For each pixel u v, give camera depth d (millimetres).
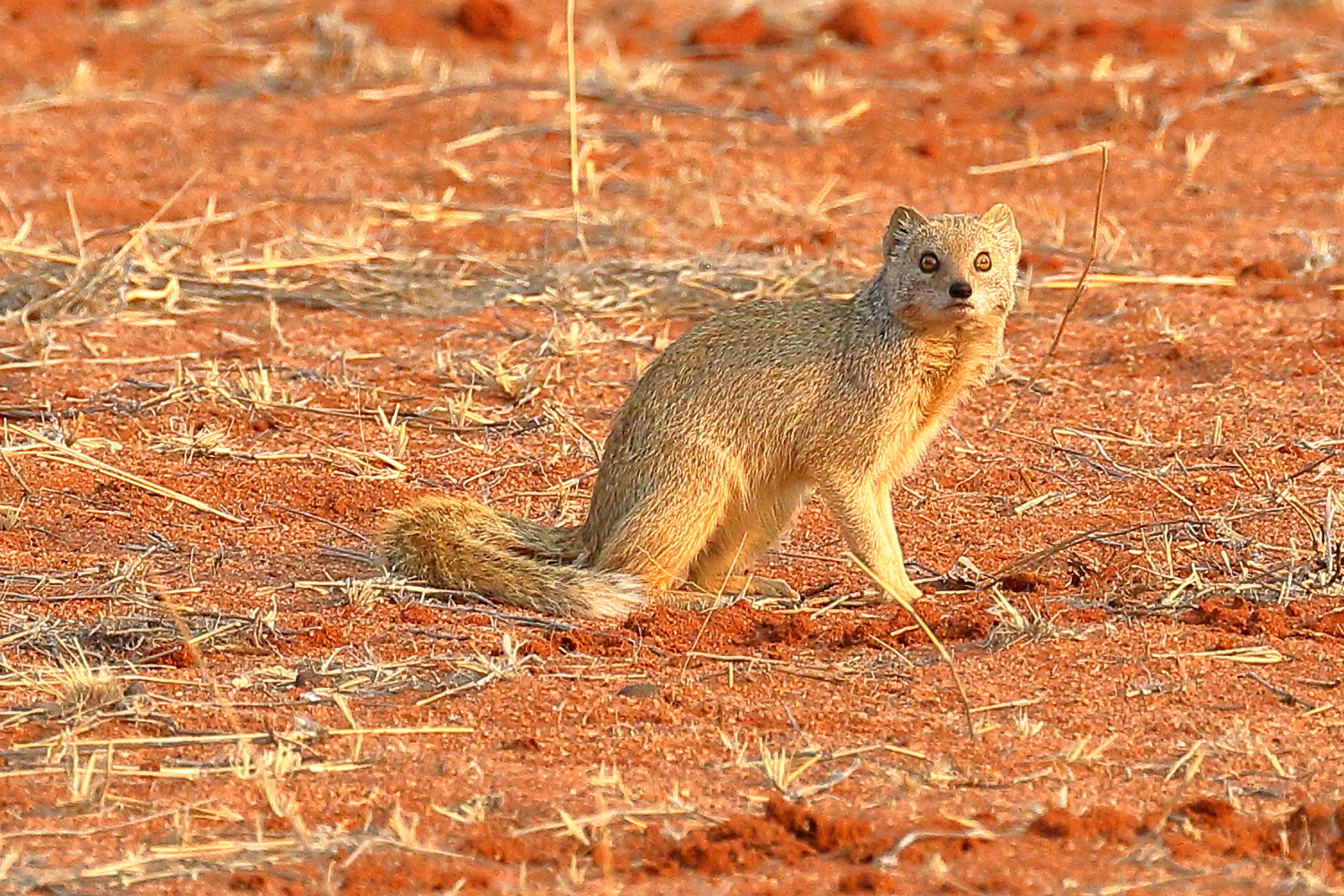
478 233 18453
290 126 22203
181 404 13977
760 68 24656
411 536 10633
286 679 9117
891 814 7598
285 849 7273
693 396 10562
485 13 26344
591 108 22578
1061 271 17234
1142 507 12016
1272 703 8797
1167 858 7156
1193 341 15258
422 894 6879
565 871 7109
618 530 10539
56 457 12359
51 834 7453
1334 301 16234
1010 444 13289
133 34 26531
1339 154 20797
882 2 28438
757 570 11297
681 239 18203
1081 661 9289
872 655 9539
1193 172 20312
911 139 21500
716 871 7078
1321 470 12461
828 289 16422
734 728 8594
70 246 17328
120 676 9141
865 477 10586
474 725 8641
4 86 24156
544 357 15117
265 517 11977
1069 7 28516
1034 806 7668
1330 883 6934
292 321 16047
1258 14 27250
